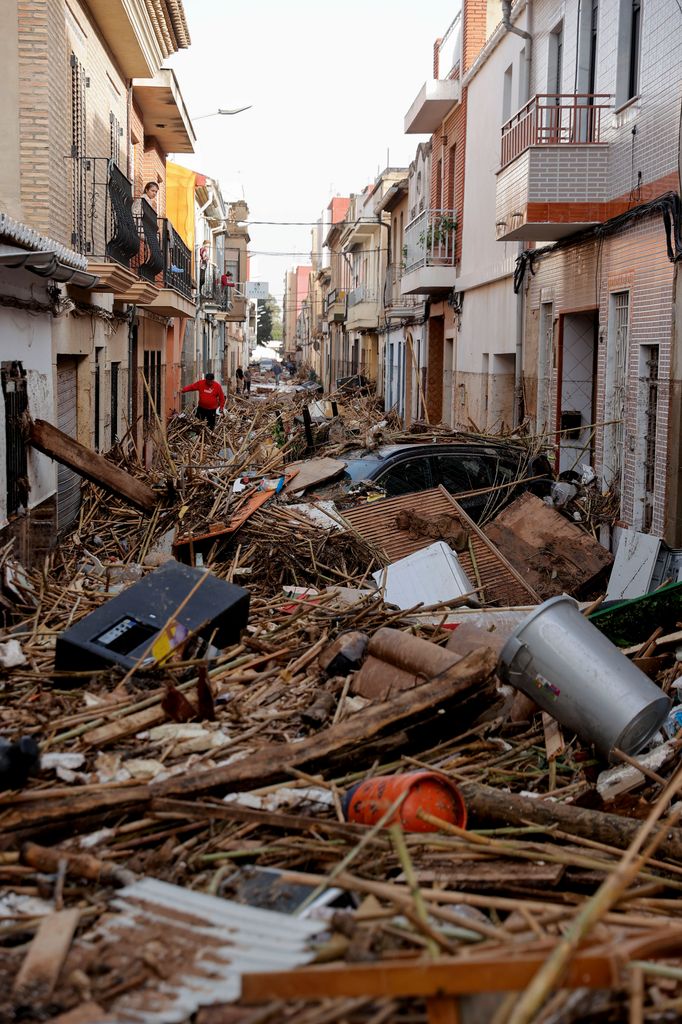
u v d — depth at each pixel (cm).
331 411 2828
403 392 3444
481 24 2373
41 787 495
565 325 1592
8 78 1216
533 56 1780
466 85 2397
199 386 2383
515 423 1842
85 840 449
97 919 380
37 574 963
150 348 2383
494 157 2073
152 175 2517
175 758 541
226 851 450
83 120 1454
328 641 732
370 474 1180
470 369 2366
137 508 1172
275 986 293
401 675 632
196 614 688
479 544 1090
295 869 446
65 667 654
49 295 1138
